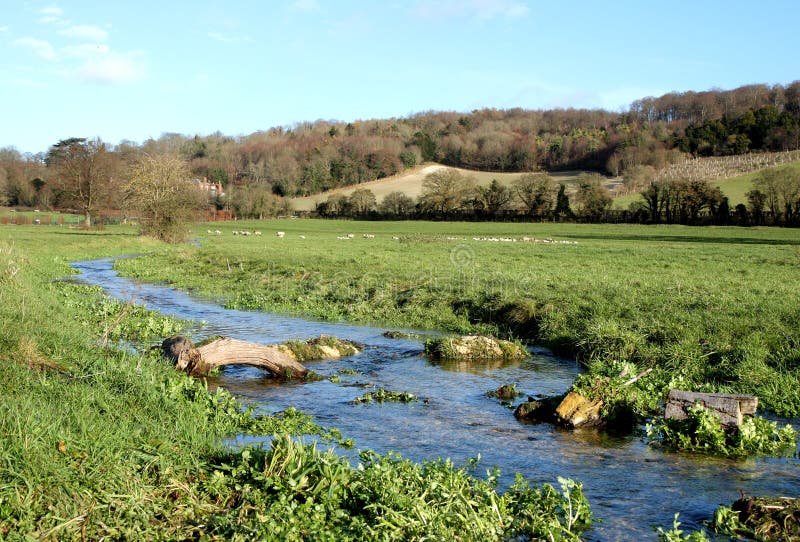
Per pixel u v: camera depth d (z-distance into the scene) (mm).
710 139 140125
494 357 14484
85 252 43625
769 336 13430
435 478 6641
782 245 51094
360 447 8359
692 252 42812
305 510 5902
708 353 12930
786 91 154250
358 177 148250
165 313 20250
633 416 9836
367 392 11289
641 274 27656
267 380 12086
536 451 8477
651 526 6289
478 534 5840
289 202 117062
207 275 30891
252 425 8789
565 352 14938
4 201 113875
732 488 7305
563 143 153750
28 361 8914
